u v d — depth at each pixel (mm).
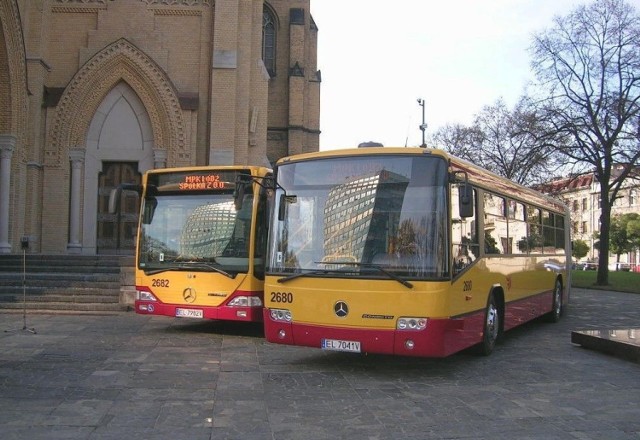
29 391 6762
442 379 7730
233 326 12305
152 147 21641
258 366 8383
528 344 10812
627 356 9164
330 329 7539
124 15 21891
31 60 20625
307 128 40656
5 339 10148
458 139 40938
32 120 20594
